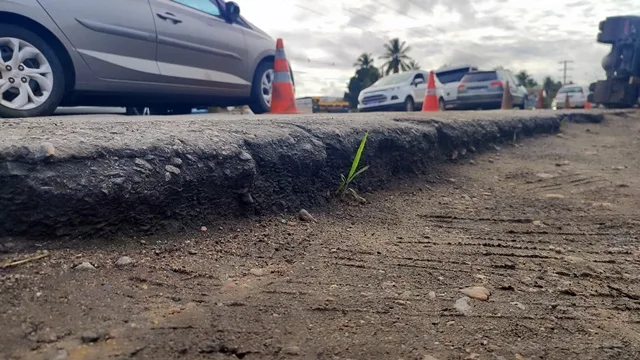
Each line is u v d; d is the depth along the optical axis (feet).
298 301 5.61
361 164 11.18
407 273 6.73
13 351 4.11
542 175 14.80
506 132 19.97
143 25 16.31
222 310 5.22
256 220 8.29
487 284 6.48
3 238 5.61
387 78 55.16
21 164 5.82
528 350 4.89
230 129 9.45
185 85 18.16
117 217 6.40
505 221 9.86
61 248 5.85
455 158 15.28
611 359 4.81
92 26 14.80
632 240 8.71
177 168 7.17
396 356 4.65
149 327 4.71
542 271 7.06
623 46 39.96
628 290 6.48
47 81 14.10
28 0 13.46
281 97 22.36
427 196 11.74
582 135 25.39
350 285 6.19
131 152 6.85
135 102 18.30
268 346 4.65
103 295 5.16
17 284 5.02
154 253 6.38
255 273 6.32
